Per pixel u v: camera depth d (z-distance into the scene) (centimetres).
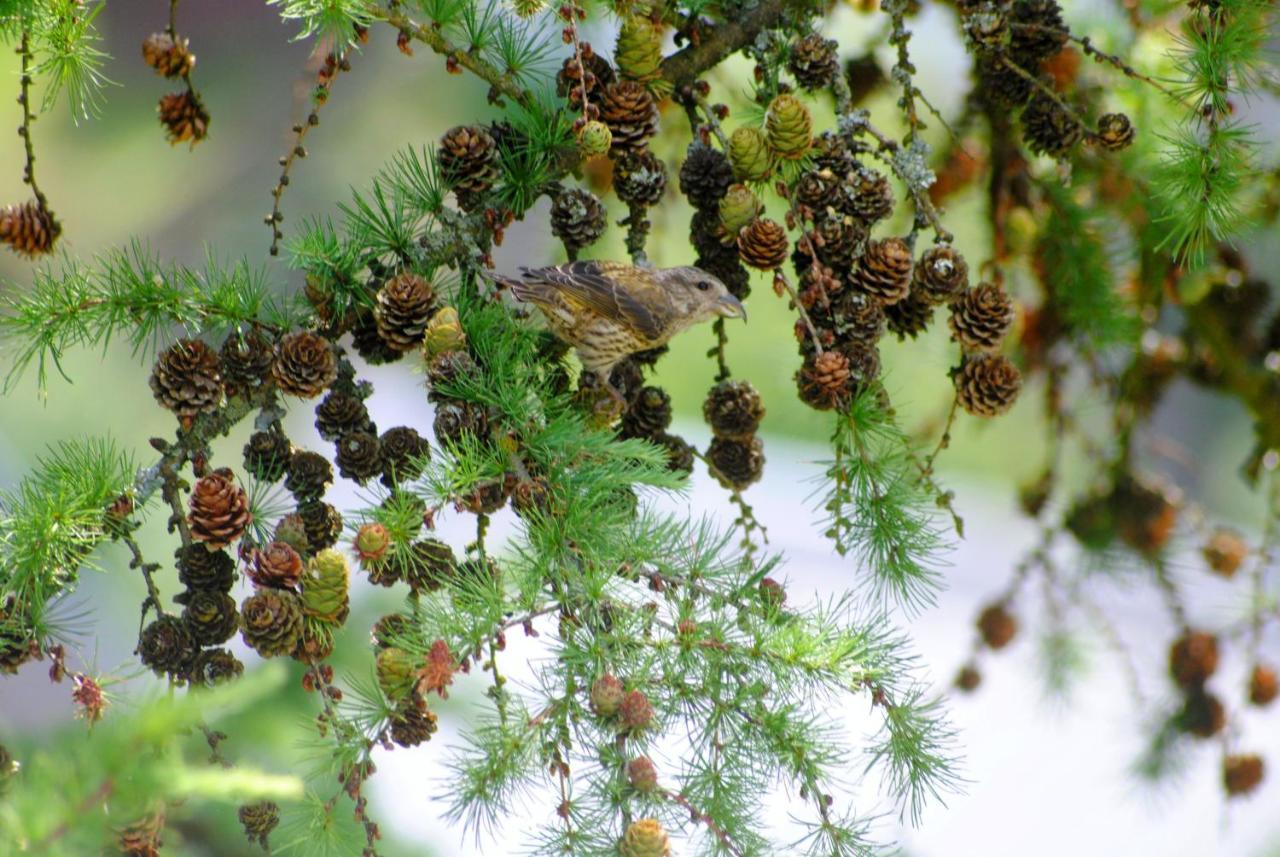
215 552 253
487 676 286
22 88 257
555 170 263
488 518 256
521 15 262
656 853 244
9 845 231
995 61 266
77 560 254
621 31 261
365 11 256
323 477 255
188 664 252
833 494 261
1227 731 288
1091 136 266
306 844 249
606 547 252
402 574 253
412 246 260
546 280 262
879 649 252
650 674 249
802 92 267
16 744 272
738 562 253
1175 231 262
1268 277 288
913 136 262
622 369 265
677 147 282
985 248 286
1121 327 283
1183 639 288
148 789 232
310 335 255
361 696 250
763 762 249
